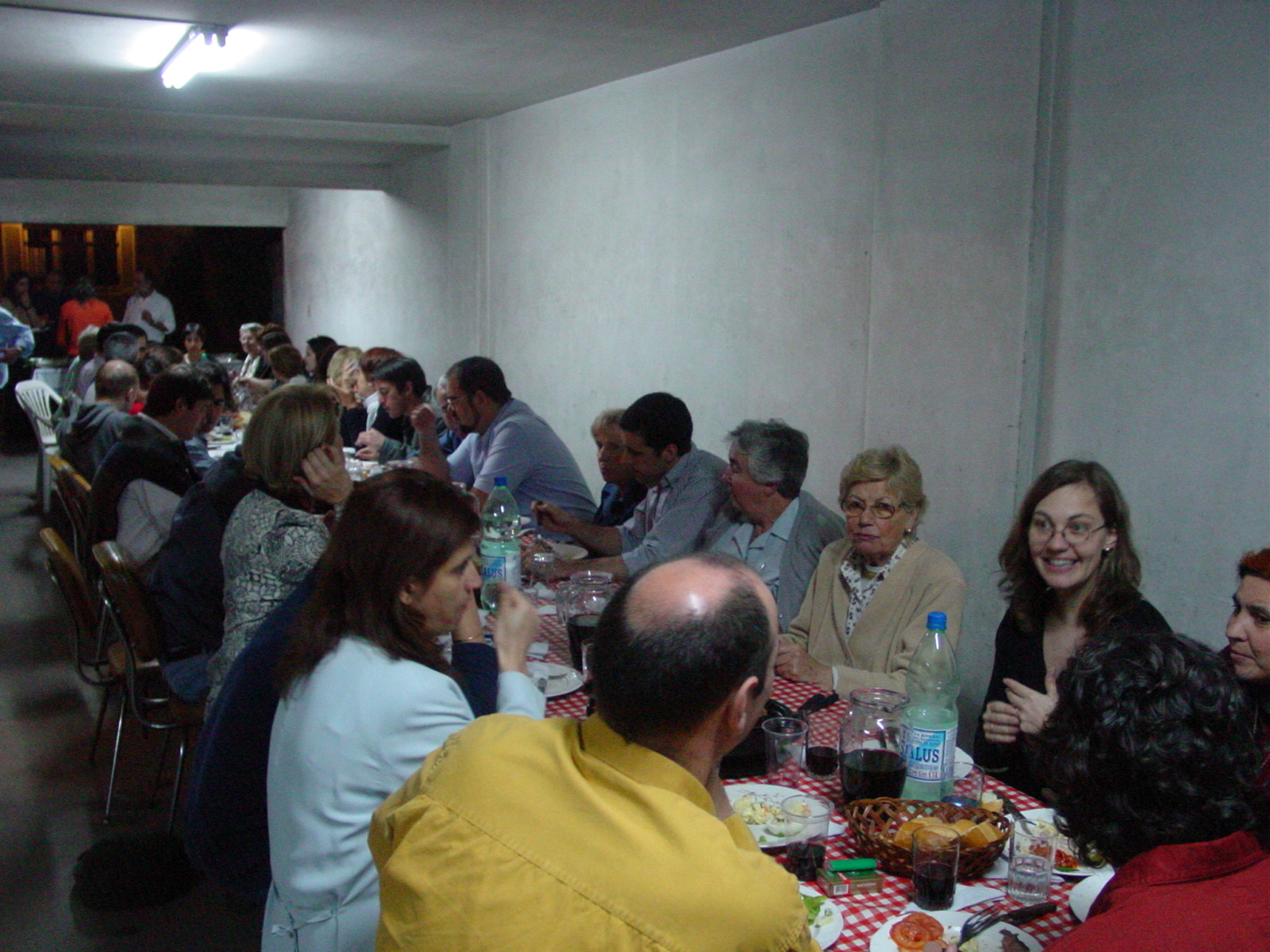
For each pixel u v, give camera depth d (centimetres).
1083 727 109
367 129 637
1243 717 104
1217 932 95
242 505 226
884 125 337
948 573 239
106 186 966
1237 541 253
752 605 99
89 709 390
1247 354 247
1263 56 238
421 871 99
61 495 472
